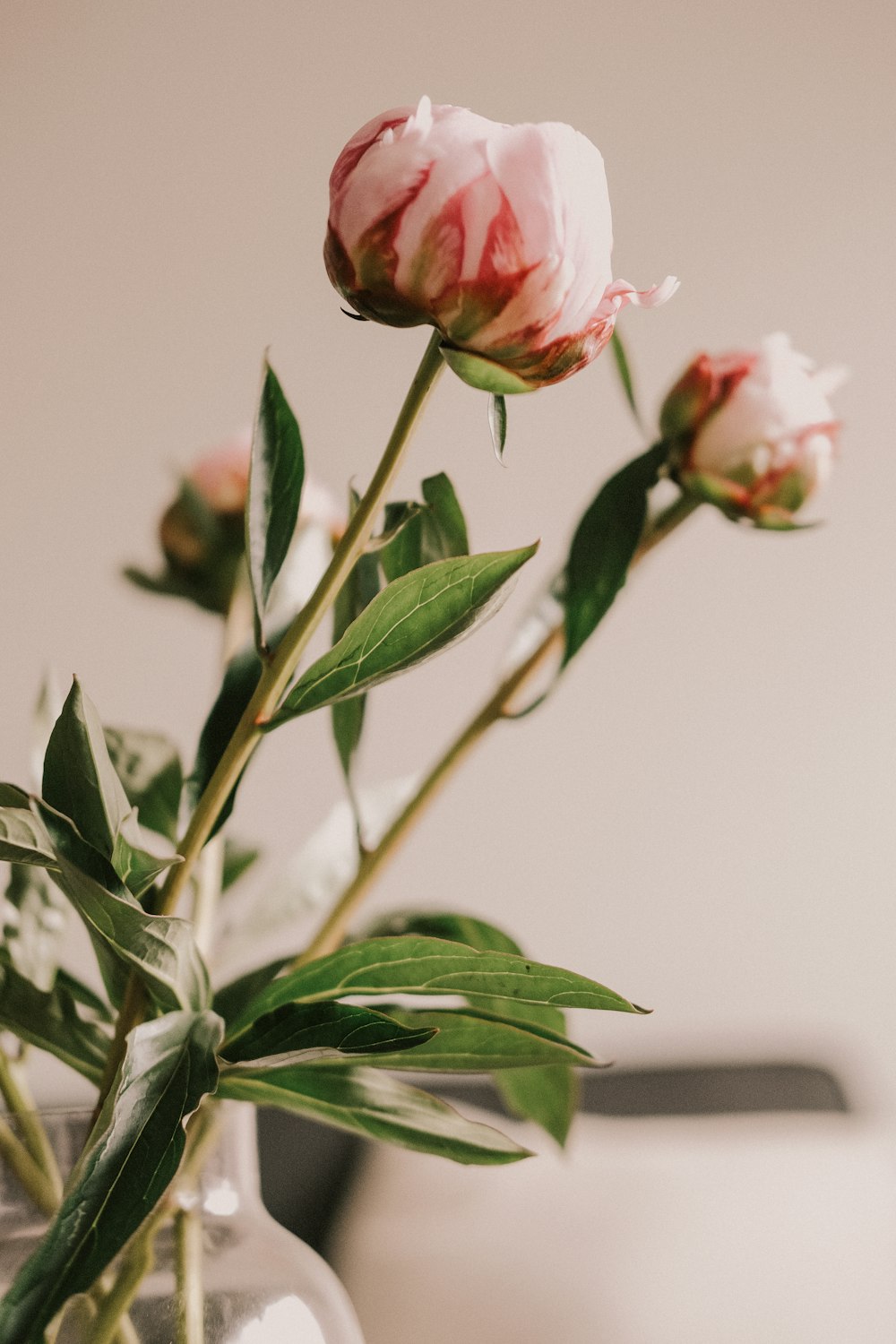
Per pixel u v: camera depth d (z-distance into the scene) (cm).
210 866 51
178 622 141
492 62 148
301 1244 47
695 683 150
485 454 144
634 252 149
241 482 56
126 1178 37
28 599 140
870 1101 138
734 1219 97
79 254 144
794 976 149
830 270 152
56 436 142
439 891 144
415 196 39
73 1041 44
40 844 39
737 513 53
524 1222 97
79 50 146
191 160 146
